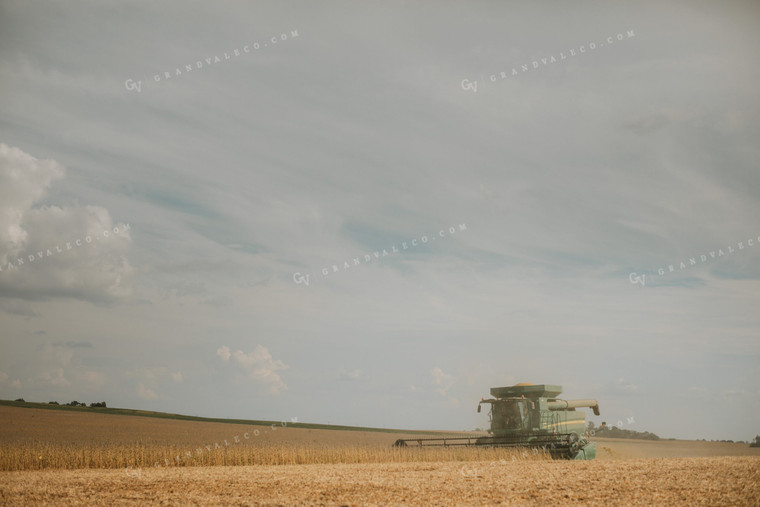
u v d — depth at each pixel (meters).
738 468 22.70
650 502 14.53
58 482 20.27
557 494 15.98
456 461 28.86
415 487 17.86
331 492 16.97
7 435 51.31
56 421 74.38
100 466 27.89
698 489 16.70
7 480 20.95
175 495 16.73
